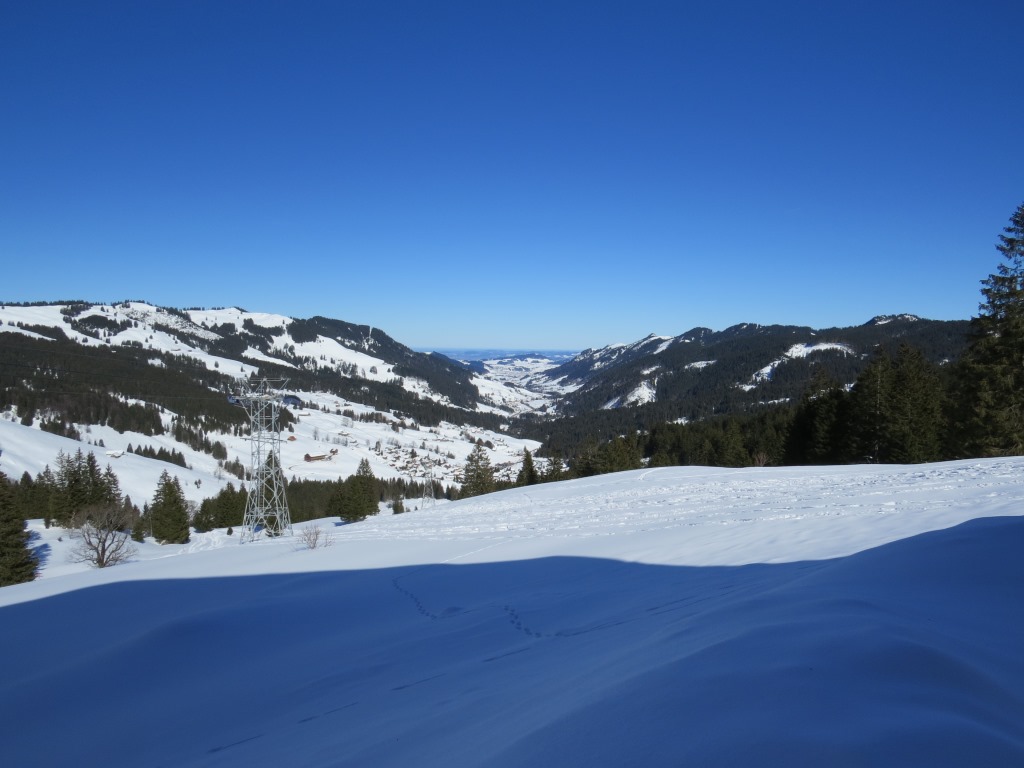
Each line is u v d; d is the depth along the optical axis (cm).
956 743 199
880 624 334
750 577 725
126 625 981
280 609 973
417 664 632
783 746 205
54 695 679
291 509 6575
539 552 1253
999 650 328
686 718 247
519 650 602
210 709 602
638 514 1631
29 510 5075
